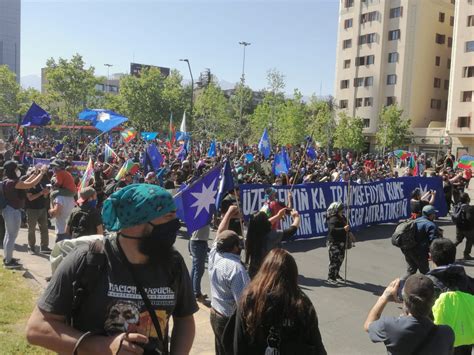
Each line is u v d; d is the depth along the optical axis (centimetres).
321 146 6184
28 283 709
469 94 5631
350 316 698
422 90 6606
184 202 661
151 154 1734
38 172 833
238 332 268
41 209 927
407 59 6550
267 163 2072
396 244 805
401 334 313
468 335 371
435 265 435
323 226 1308
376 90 6806
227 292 412
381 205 1523
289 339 256
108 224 208
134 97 6731
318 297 784
